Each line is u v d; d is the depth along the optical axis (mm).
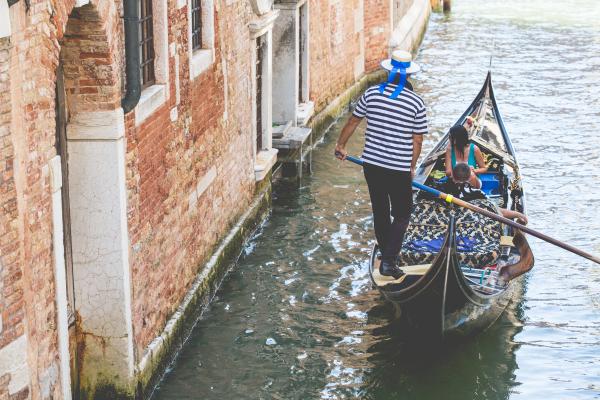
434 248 9859
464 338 9727
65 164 7391
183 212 9469
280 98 15539
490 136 14188
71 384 7676
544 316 10414
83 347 7789
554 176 15195
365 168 9156
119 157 7418
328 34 18156
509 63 24359
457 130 11211
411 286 8992
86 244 7555
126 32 7367
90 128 7309
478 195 10500
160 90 8477
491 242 10016
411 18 25594
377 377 9094
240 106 11828
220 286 10938
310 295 10844
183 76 9305
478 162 12305
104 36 7051
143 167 8102
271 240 12453
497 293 9539
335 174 15359
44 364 6445
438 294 8945
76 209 7488
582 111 19422
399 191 9133
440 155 12680
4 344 5867
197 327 9938
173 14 8867
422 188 9500
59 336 6645
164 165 8742
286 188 14617
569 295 10938
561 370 9312
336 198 14188
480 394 8883
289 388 8852
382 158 9000
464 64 24391
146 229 8250
